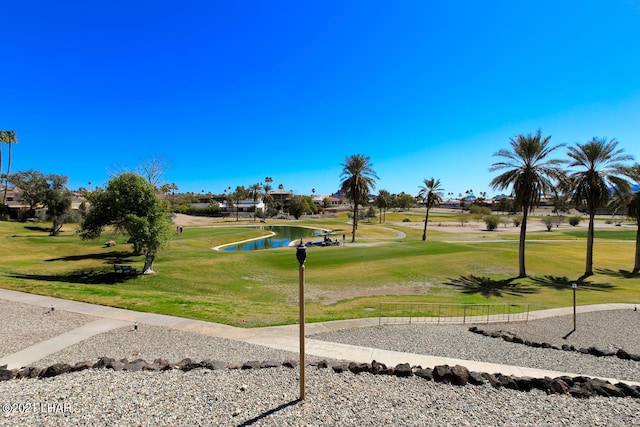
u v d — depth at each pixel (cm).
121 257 3400
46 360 983
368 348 1177
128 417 625
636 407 718
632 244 4822
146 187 2477
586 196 2988
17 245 3894
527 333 1529
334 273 2862
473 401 725
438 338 1332
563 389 773
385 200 11250
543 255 3678
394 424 631
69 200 5416
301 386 706
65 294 1722
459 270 3011
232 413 652
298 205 12200
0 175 7825
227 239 5747
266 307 1792
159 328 1293
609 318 1767
